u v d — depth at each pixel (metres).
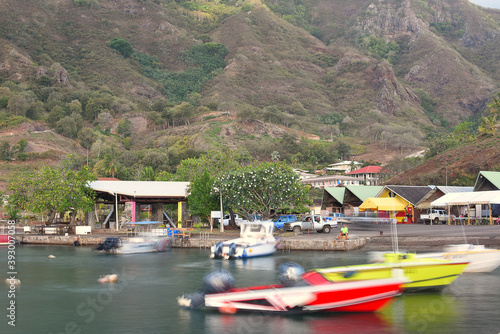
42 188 61.75
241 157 126.62
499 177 66.62
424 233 49.34
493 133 112.56
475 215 65.50
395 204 72.50
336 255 41.19
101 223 78.12
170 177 90.31
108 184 65.94
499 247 39.03
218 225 65.94
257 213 63.91
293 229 56.44
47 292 29.06
